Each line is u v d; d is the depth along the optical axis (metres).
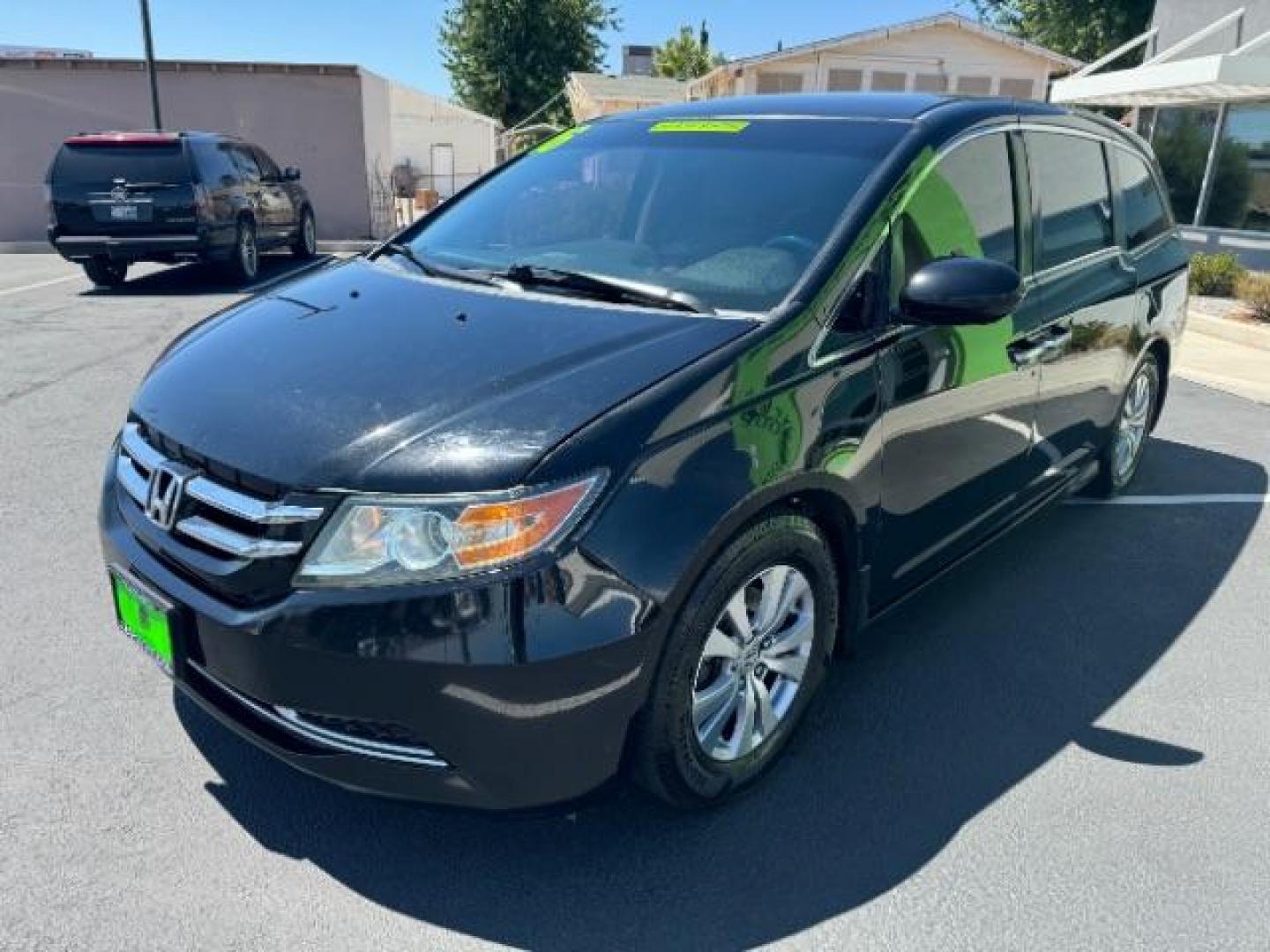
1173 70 11.62
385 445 2.11
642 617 2.11
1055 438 3.78
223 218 11.17
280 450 2.16
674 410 2.20
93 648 3.19
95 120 16.72
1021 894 2.30
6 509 4.31
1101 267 3.94
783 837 2.46
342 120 17.16
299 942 2.10
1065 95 14.59
